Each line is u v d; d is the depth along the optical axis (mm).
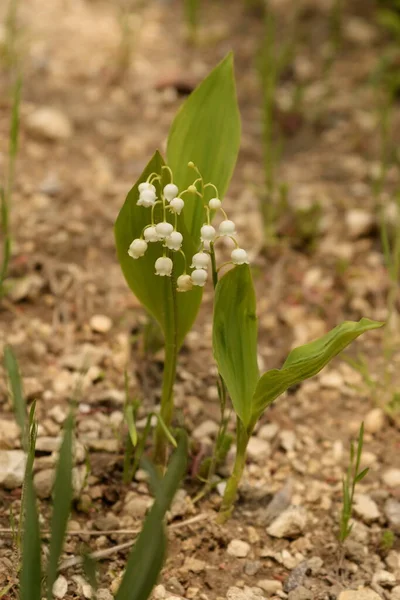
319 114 1197
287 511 746
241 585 707
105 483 754
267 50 1152
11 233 943
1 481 737
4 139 1062
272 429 809
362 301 930
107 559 708
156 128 1141
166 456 760
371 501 761
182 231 684
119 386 829
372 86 1260
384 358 881
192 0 1320
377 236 996
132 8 1433
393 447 808
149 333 846
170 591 696
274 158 1107
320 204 996
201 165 718
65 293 898
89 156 1067
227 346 696
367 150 1134
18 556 690
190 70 1271
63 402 808
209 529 734
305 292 935
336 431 817
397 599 705
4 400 801
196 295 708
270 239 973
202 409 817
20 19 1335
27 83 1186
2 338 853
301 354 671
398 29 1313
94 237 957
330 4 1471
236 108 719
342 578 716
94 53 1282
